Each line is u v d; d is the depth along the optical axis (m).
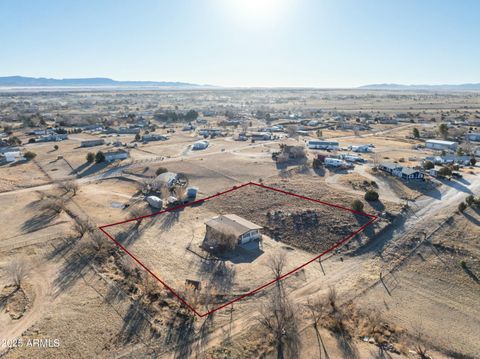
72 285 39.62
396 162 91.06
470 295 39.38
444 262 45.16
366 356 29.58
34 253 46.88
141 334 32.03
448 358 30.64
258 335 31.94
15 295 37.66
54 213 61.22
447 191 67.94
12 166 96.19
